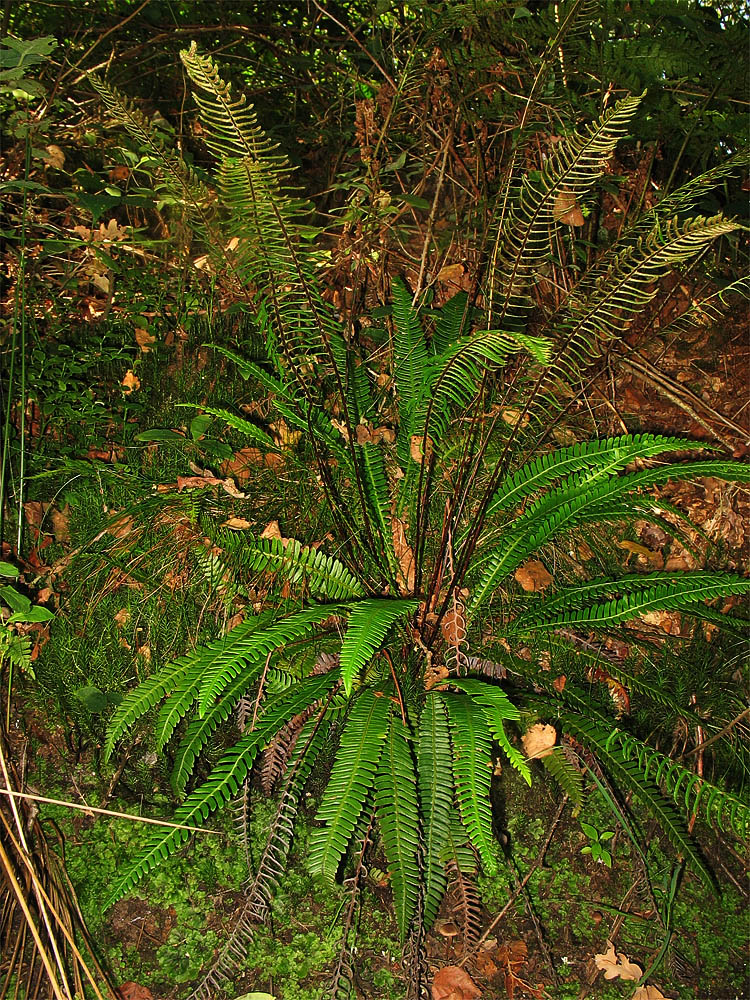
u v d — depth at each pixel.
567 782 2.45
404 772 2.08
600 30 2.80
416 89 3.10
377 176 3.12
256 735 2.21
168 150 2.07
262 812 2.65
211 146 1.79
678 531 2.79
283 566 2.47
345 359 2.71
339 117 3.81
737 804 2.24
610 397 3.36
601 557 3.02
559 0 2.81
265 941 2.43
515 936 2.50
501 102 3.02
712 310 3.60
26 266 3.12
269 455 2.98
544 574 2.88
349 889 2.53
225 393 3.14
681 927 2.61
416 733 2.31
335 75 4.00
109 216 3.59
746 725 2.88
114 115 2.02
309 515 2.87
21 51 2.21
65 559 2.73
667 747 2.92
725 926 2.63
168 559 2.79
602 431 3.27
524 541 2.57
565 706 2.52
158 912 2.47
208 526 2.52
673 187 3.57
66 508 2.89
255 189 1.85
